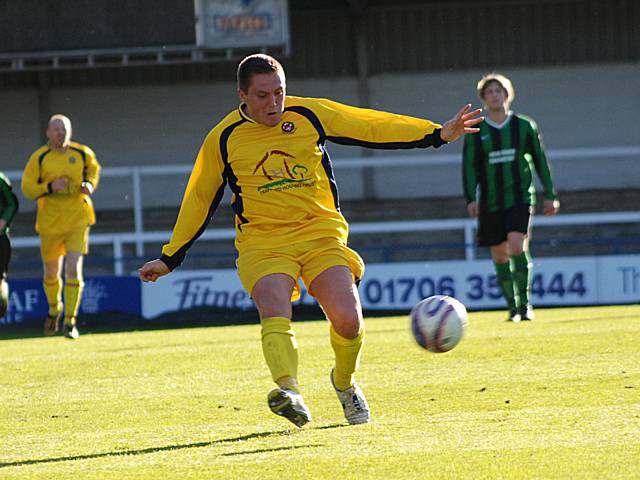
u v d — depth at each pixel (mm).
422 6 89312
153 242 83125
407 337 34125
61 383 26641
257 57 17234
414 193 91688
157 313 53250
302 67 89688
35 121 90625
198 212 18234
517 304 40344
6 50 71188
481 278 52656
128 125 91062
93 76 90750
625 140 90000
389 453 15531
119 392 24375
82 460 16266
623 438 16000
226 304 53344
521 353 27719
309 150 17750
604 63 89375
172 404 22078
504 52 89500
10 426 20172
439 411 19344
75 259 41906
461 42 89625
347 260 17844
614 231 82188
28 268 77188
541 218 62125
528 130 38969
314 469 14609
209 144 17938
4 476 15188
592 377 22688
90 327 51344
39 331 50125
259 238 17672
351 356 17656
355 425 18266
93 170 42188
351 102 90125
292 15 89438
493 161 38875
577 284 52688
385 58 89812
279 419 19531
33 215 88062
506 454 15125
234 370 27703
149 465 15516
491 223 39500
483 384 22422
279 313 16688
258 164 17609
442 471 14180
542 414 18484
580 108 89875
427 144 17812
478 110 17500
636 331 32406
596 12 89188
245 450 16406
